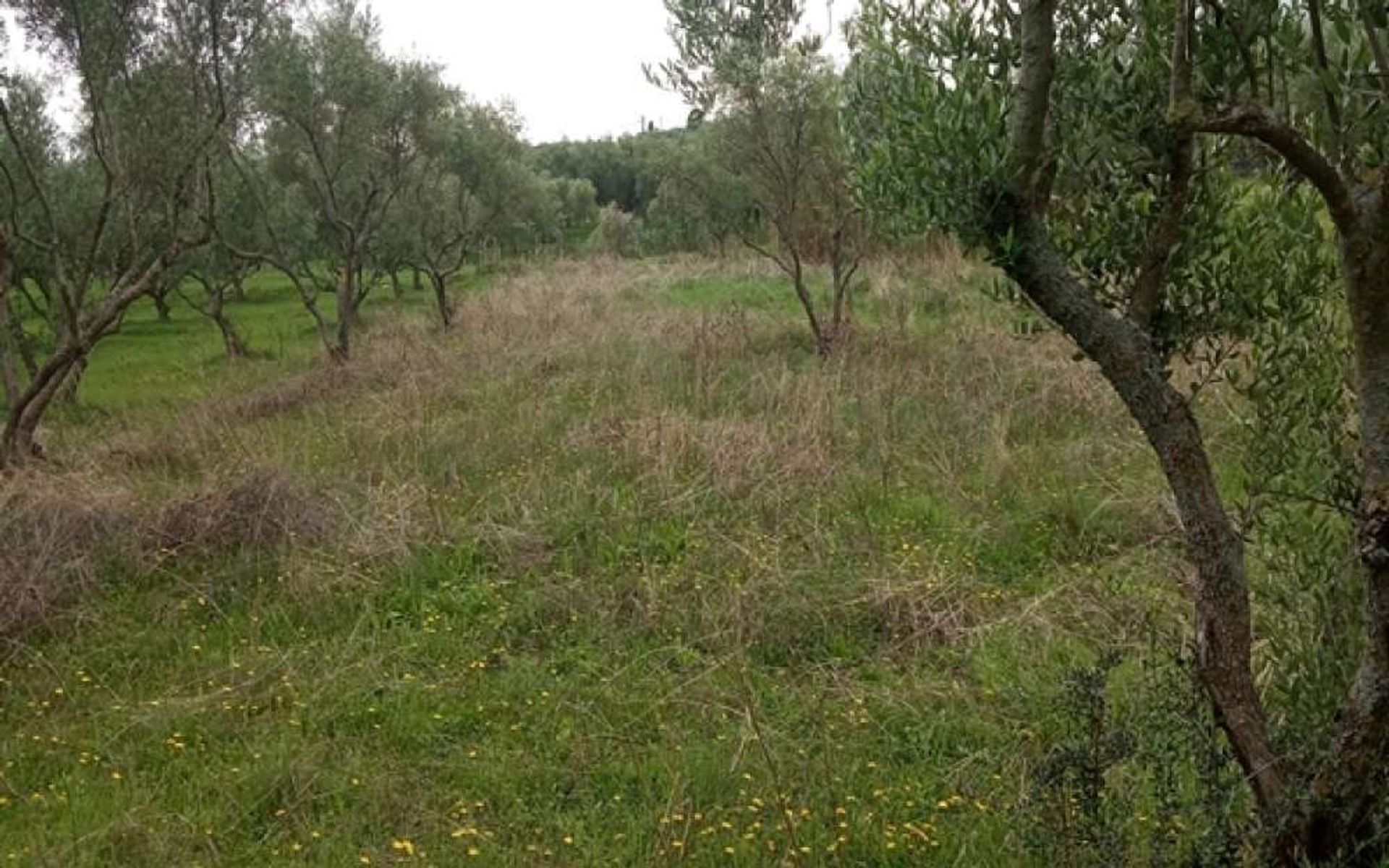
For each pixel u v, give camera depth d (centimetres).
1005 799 413
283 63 1470
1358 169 251
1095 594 570
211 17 1012
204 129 997
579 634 570
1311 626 325
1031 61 259
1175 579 584
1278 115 256
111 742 480
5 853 402
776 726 479
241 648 571
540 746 475
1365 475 252
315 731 487
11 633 579
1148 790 376
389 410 1001
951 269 1551
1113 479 750
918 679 511
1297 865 273
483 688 521
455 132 2111
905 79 277
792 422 868
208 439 966
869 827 404
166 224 1055
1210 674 283
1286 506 355
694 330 1245
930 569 605
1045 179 277
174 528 695
